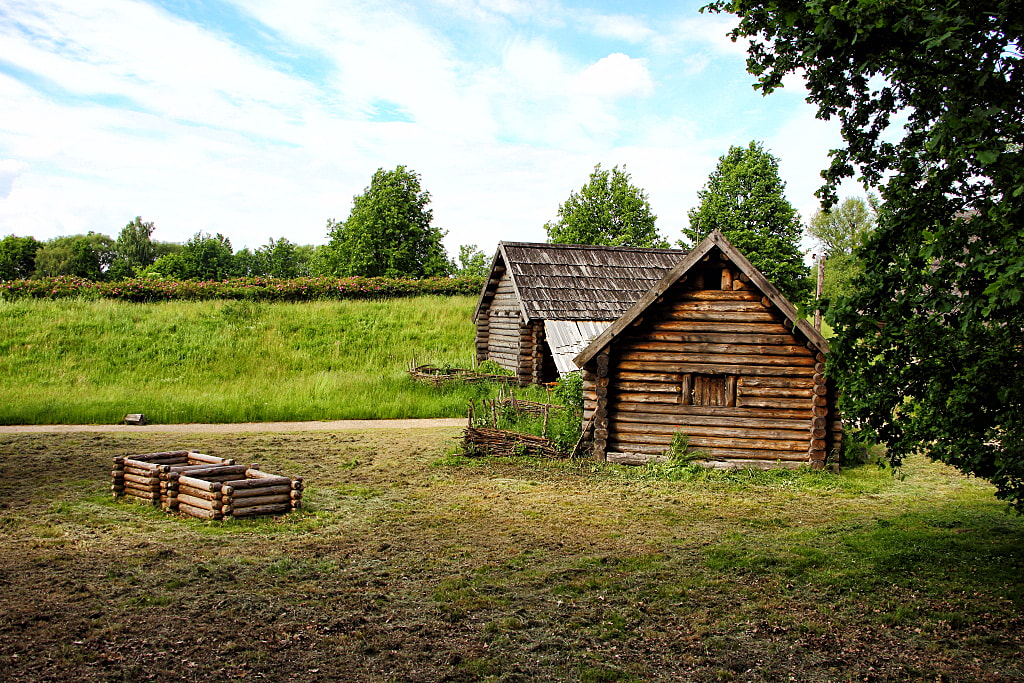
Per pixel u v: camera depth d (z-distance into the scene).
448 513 12.43
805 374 15.83
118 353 31.88
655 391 16.39
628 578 9.21
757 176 50.91
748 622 7.89
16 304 36.56
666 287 15.66
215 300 41.97
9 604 7.98
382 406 24.11
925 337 8.26
